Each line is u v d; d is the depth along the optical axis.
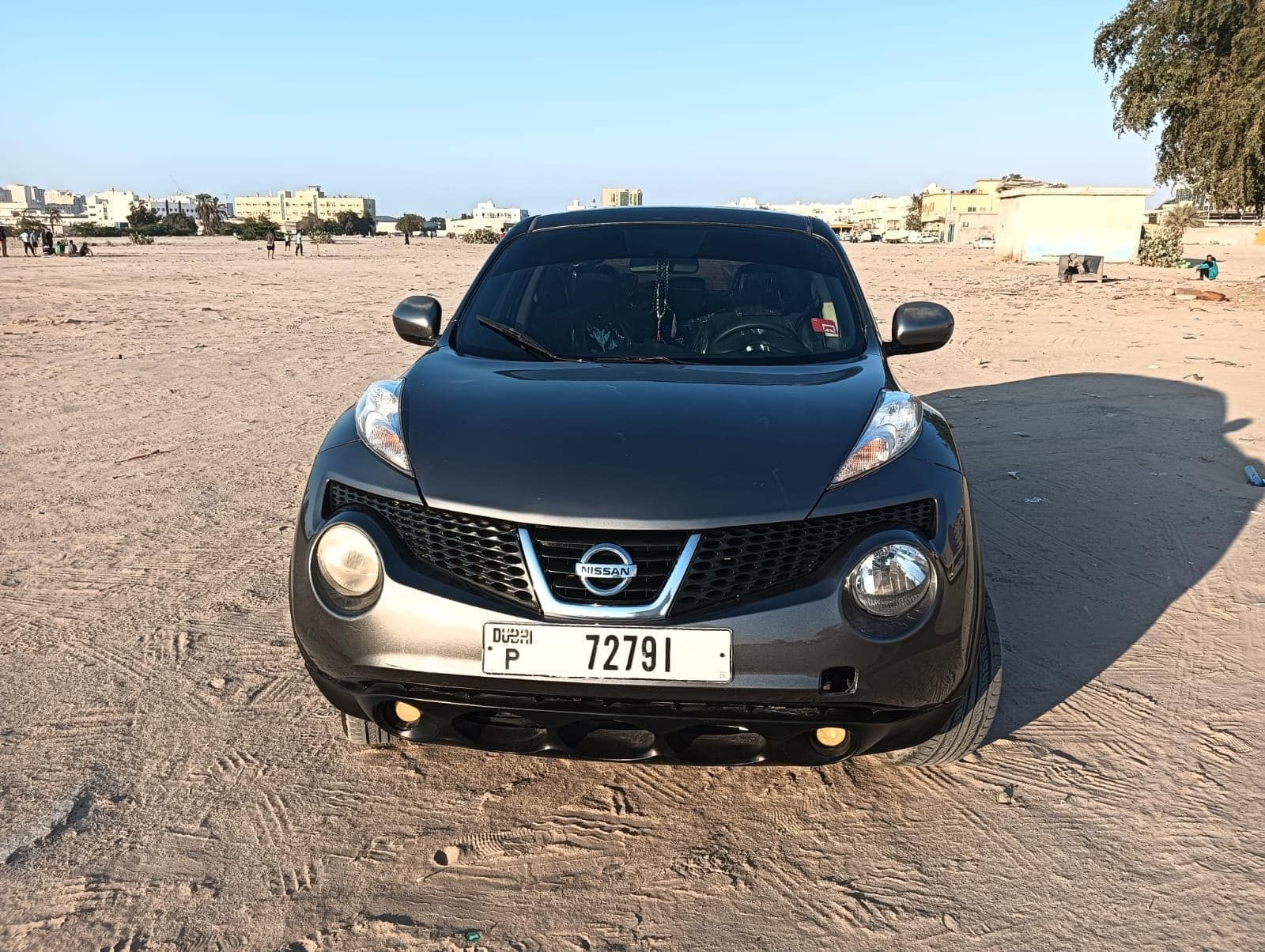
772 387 2.90
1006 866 2.48
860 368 3.14
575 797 2.79
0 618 3.88
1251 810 2.70
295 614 2.54
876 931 2.25
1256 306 18.22
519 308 3.53
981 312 17.36
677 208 4.20
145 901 2.32
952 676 2.40
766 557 2.33
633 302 3.51
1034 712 3.24
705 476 2.40
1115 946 2.20
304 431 7.32
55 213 121.81
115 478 5.96
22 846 2.50
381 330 14.52
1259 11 18.52
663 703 2.31
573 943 2.21
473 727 2.47
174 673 3.46
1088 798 2.77
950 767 2.94
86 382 9.50
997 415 7.93
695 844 2.58
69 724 3.10
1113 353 11.77
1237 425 7.49
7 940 2.18
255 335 13.68
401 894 2.37
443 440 2.59
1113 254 38.50
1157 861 2.49
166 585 4.26
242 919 2.27
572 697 2.33
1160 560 4.58
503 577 2.34
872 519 2.40
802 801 2.77
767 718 2.31
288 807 2.71
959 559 2.44
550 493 2.36
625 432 2.56
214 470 6.16
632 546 2.29
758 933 2.25
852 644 2.29
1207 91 20.11
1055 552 4.67
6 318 15.81
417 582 2.35
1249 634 3.81
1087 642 3.74
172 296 21.30
